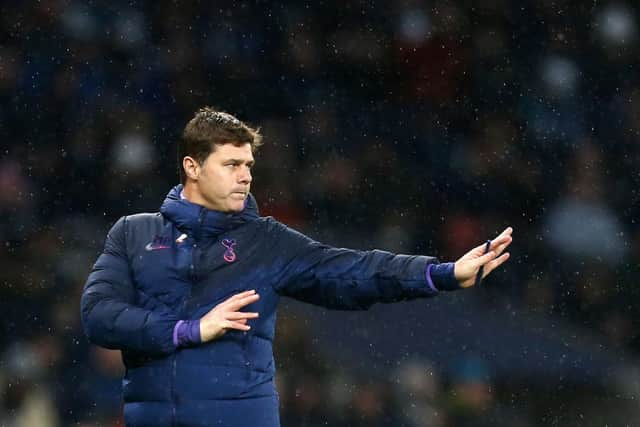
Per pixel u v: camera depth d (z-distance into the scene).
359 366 32.84
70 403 31.81
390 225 40.88
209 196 13.93
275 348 31.73
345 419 31.66
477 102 44.28
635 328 36.81
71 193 41.09
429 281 13.46
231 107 43.72
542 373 34.56
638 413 33.91
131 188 41.47
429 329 34.06
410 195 41.69
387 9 45.06
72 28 43.75
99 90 43.16
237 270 13.86
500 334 35.19
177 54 44.00
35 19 43.56
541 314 36.81
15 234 38.72
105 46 43.75
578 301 38.00
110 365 32.28
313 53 44.59
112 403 31.88
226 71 44.06
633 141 43.81
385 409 32.25
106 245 14.17
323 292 13.88
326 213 40.81
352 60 44.47
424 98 44.22
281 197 40.75
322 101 43.97
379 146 43.09
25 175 41.12
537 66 45.00
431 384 33.22
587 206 41.66
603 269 39.44
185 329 13.41
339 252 13.92
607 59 45.34
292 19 44.81
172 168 42.47
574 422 33.62
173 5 44.41
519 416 33.44
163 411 13.60
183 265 13.79
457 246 40.81
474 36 45.03
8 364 32.38
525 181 42.31
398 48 44.66
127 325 13.40
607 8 45.56
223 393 13.56
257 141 14.37
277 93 43.97
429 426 32.44
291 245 14.02
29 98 42.75
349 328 33.28
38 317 35.31
